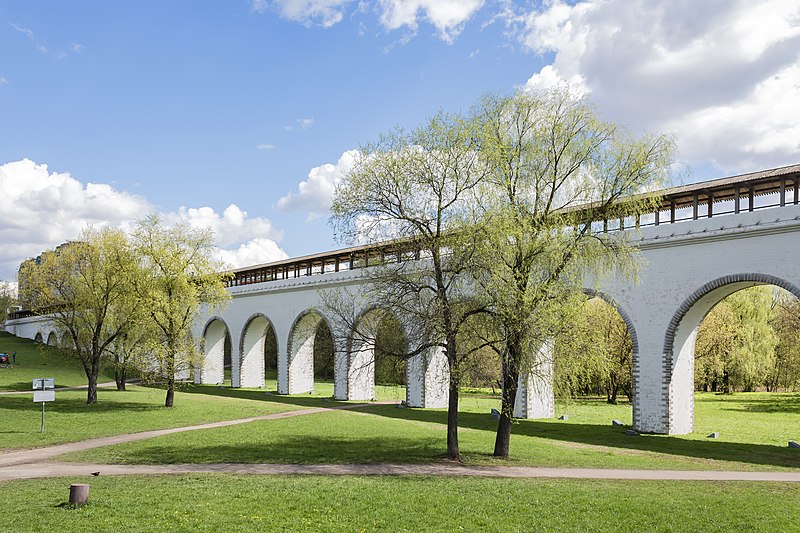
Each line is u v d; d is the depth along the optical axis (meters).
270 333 86.12
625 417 33.88
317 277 43.53
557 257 18.88
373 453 20.48
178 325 35.19
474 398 46.72
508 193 20.06
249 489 14.26
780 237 22.64
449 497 13.78
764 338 50.97
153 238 35.53
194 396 44.06
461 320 18.94
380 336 22.44
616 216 21.09
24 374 57.47
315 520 11.67
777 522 12.01
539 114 20.58
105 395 42.19
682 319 25.67
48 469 17.59
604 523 11.88
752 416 35.16
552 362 19.09
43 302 38.03
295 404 39.03
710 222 24.59
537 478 16.88
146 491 13.80
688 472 18.19
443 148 19.52
